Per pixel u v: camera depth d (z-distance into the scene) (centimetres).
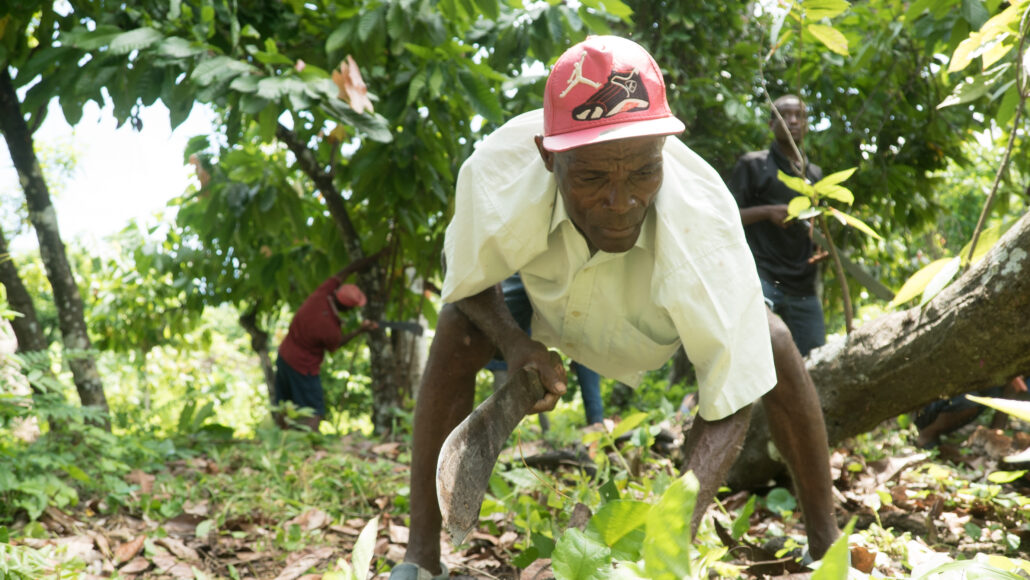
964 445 424
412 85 449
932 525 274
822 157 645
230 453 448
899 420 456
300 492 369
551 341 243
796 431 220
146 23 419
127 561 283
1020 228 242
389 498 365
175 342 1017
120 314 918
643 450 312
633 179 169
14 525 304
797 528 296
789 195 423
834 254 309
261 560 294
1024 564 152
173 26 419
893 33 493
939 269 262
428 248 655
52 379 360
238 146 612
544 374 191
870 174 643
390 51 502
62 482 331
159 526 318
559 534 257
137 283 883
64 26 479
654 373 763
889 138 651
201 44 402
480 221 198
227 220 588
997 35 262
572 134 167
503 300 213
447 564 252
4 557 220
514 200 194
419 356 716
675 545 124
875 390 298
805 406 218
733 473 343
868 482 337
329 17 502
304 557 288
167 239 742
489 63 510
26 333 443
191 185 695
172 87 403
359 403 1116
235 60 411
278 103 395
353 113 418
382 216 592
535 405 190
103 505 335
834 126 611
